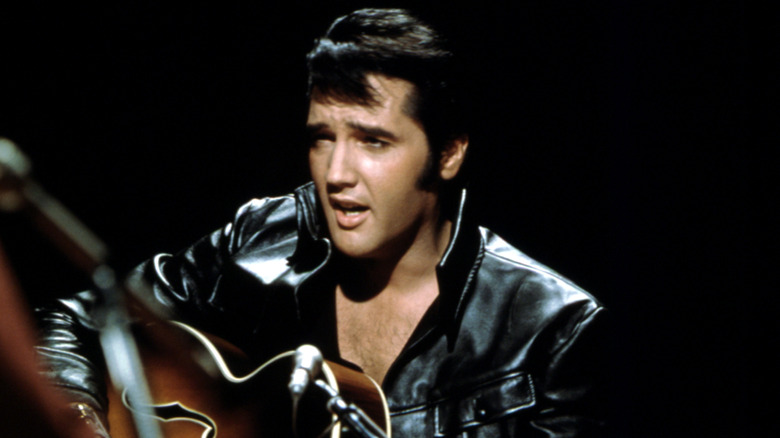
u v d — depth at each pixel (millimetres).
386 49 5941
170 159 11164
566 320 6391
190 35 10953
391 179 6051
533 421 6266
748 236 10453
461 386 6289
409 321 6523
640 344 10695
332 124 6047
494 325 6414
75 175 11031
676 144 10430
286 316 6766
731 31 10203
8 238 10742
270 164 11172
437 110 6152
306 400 5832
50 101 10891
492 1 10383
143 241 11164
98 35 10867
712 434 10734
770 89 10188
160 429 6199
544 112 10531
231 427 6180
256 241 7262
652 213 10547
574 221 10617
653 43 10320
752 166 10344
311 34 10852
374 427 4473
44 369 6254
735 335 10602
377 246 6172
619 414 10805
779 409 10578
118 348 3541
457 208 6590
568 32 10391
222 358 6594
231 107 11109
